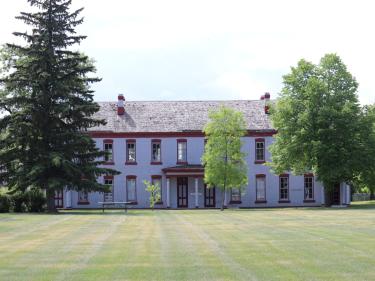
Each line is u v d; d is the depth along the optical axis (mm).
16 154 45406
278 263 15578
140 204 62531
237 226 27688
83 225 28984
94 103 46750
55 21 45156
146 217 36125
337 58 55312
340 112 52781
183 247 19125
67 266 15469
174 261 16125
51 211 46375
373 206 52969
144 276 13961
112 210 53375
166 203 62188
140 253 17750
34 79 44875
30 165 45562
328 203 56844
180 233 24141
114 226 28250
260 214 39219
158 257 16891
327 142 53062
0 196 46781
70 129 46281
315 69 55844
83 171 46156
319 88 53594
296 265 15211
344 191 62344
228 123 52781
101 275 14125
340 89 54906
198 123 63531
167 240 21344
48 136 45438
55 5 45156
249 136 63156
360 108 54875
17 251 18500
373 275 13750
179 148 62906
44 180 45344
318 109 53844
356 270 14383
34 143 45125
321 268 14711
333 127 53281
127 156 62719
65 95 45000
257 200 63156
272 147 56156
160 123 63406
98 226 28297
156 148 62875
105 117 63656
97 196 62250
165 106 65500
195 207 61875
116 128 62656
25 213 44062
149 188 57531
